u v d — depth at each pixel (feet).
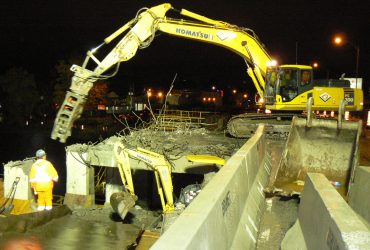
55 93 221.05
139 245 28.45
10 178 42.09
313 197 14.92
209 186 13.91
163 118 65.36
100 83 227.81
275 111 64.64
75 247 23.99
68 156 49.21
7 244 22.84
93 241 25.75
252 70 62.03
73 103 49.32
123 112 250.98
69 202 48.70
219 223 12.47
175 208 36.47
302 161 26.08
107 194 53.36
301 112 63.31
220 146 48.37
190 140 53.88
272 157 38.99
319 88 62.85
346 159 25.55
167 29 55.72
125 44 50.55
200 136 58.44
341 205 12.24
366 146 66.44
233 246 14.61
